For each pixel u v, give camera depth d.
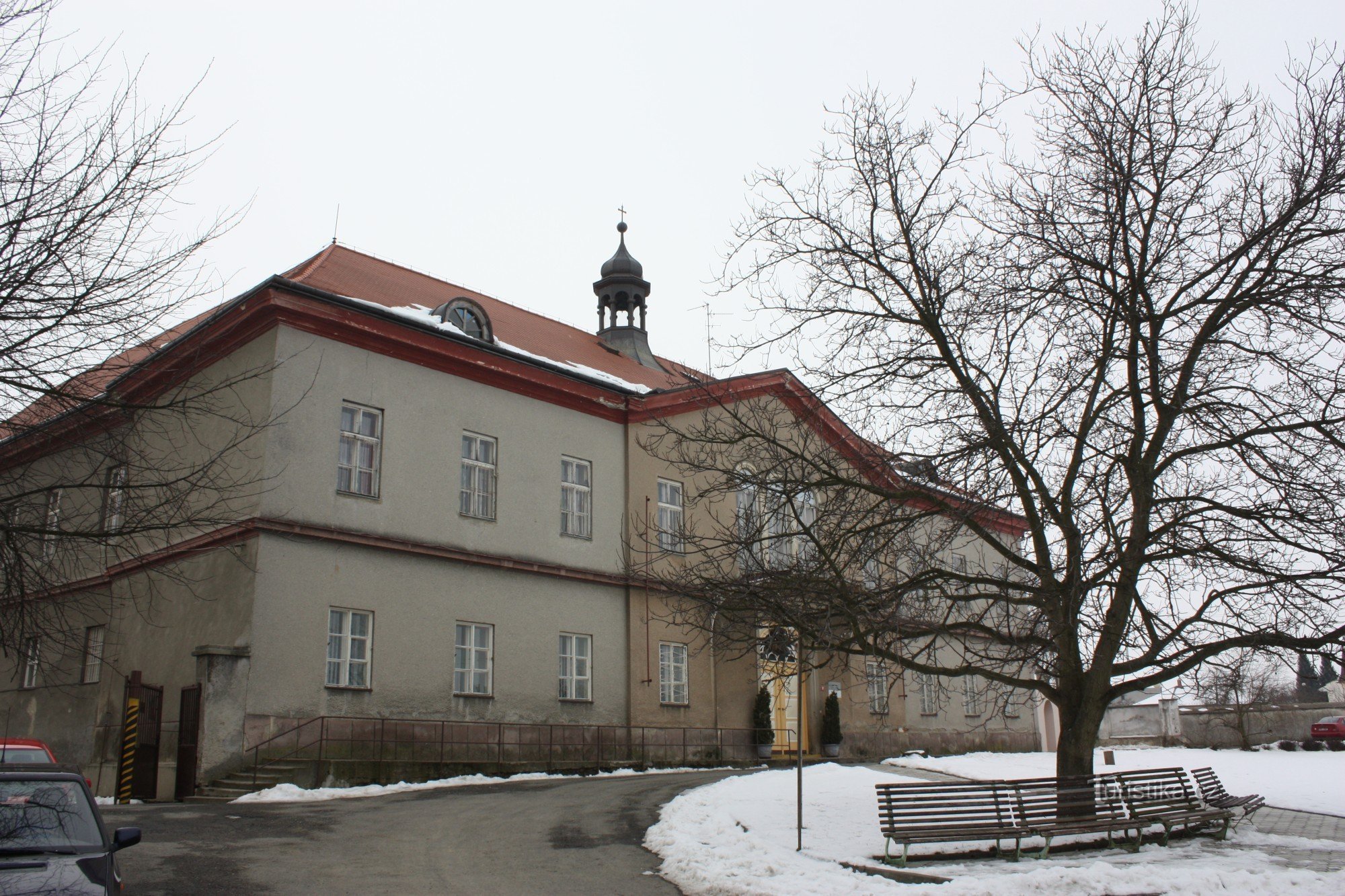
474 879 11.88
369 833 14.47
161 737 21.22
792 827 15.24
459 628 23.52
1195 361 14.23
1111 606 14.52
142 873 11.32
